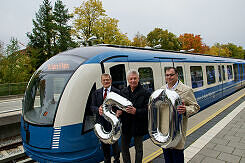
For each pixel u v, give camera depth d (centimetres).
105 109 298
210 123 653
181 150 271
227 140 497
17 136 736
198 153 429
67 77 377
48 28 2842
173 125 241
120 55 471
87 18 2311
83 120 363
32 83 440
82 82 372
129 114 314
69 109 351
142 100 308
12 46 2102
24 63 2316
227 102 1024
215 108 889
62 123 346
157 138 259
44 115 372
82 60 400
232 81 1288
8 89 1625
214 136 529
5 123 700
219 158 403
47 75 413
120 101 280
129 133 318
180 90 274
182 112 243
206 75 916
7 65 2042
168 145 245
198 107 270
